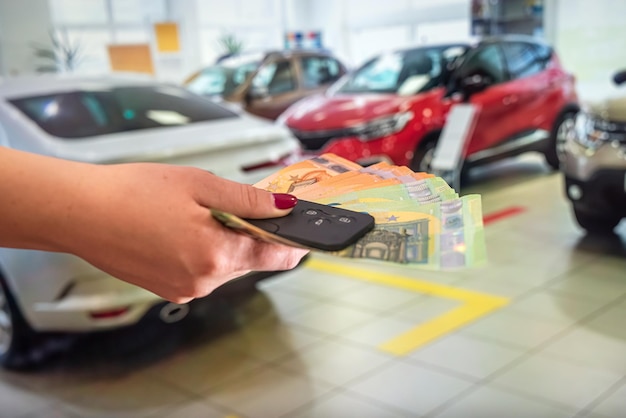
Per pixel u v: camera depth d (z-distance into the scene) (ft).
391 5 42.96
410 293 12.51
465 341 10.24
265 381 9.43
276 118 25.89
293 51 27.91
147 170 2.27
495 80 20.67
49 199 2.20
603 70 31.45
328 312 11.84
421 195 2.25
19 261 9.25
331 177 2.50
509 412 8.20
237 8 46.39
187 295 2.29
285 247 2.33
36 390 9.62
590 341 9.91
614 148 13.07
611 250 14.08
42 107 10.52
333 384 9.22
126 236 2.17
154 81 12.51
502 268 13.48
